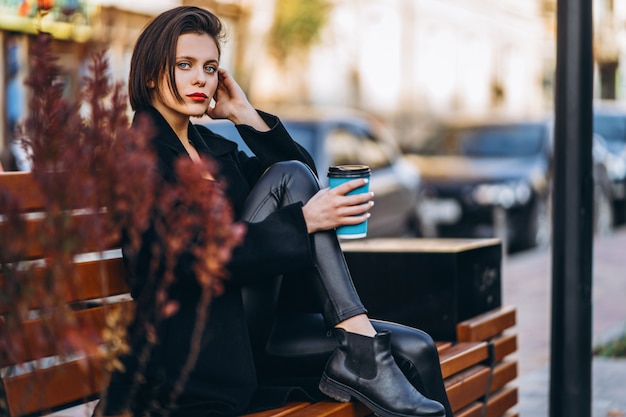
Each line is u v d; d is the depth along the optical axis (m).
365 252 4.95
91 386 3.10
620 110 21.23
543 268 13.45
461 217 15.34
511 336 5.19
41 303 2.88
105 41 3.10
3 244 2.83
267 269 3.49
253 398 3.70
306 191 3.75
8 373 3.17
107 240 2.80
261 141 4.09
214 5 12.45
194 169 2.85
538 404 6.48
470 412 4.60
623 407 6.41
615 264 13.88
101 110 2.83
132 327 3.48
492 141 16.81
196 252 2.86
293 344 3.88
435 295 4.85
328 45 24.56
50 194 2.74
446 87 35.78
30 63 2.91
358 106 29.02
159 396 3.50
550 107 44.72
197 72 3.70
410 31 32.75
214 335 3.53
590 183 5.14
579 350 5.17
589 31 5.09
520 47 42.03
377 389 3.63
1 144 12.49
